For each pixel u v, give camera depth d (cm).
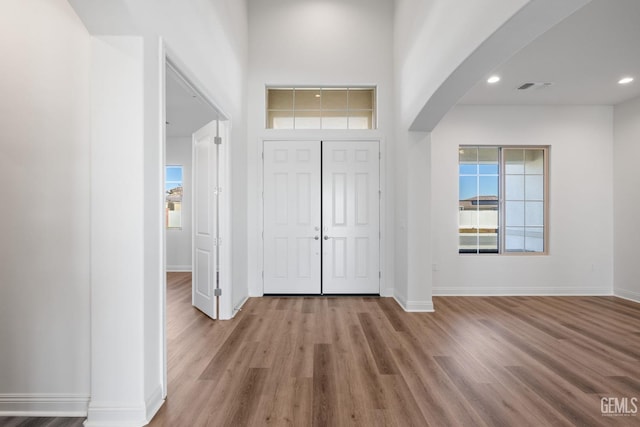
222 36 336
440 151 493
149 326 191
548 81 403
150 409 189
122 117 183
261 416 188
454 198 493
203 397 208
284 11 466
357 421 184
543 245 505
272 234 463
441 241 491
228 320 360
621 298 474
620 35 296
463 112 494
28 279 192
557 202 496
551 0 171
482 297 477
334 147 463
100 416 182
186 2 243
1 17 191
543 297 478
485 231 506
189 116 515
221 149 364
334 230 461
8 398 192
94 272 184
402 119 422
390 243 461
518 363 257
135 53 183
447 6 278
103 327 183
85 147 191
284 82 465
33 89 192
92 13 169
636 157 463
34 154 192
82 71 190
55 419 188
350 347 287
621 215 483
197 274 407
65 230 191
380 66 465
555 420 185
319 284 462
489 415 190
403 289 415
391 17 466
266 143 464
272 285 463
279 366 250
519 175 507
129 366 183
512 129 495
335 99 477
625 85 415
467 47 240
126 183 183
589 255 495
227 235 365
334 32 467
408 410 194
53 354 192
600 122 495
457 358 266
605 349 286
